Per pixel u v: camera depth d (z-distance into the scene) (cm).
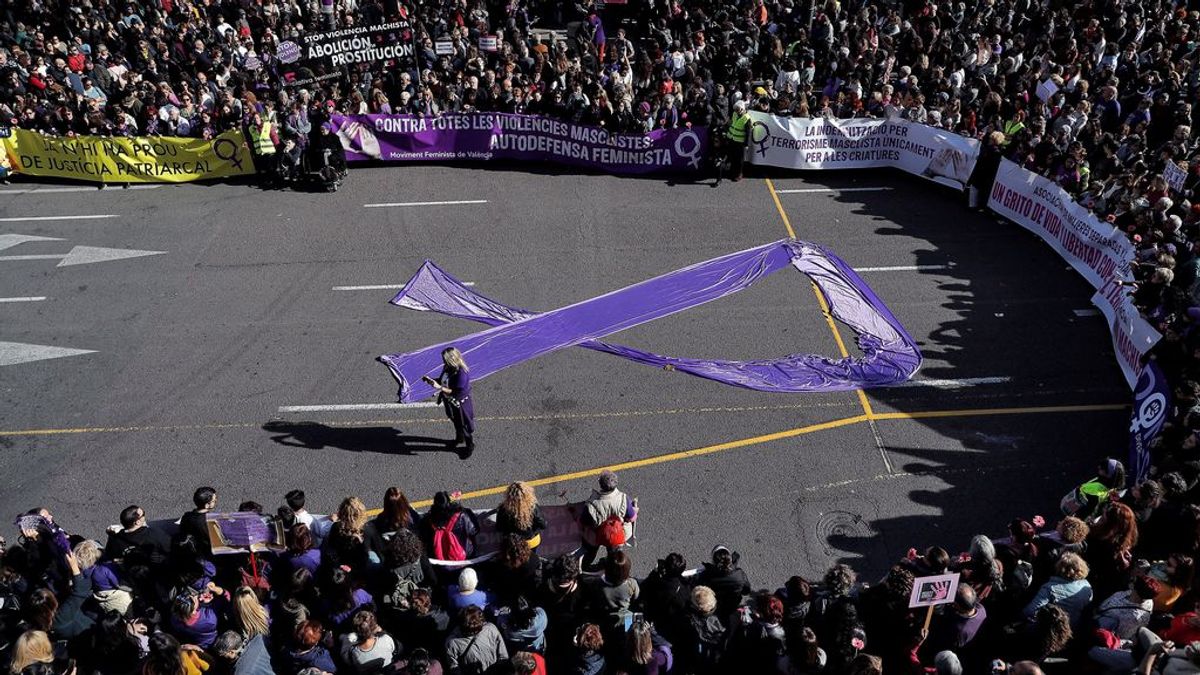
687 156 1958
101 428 1252
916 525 1062
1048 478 1127
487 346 1405
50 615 793
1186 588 787
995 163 1736
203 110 2030
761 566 1009
